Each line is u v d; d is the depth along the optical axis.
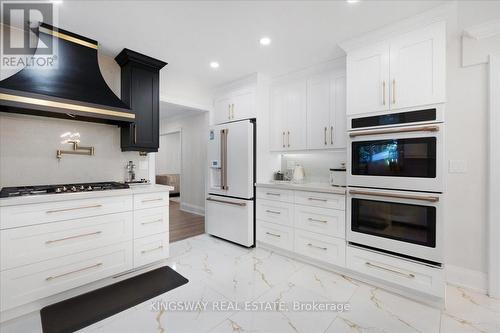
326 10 1.84
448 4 1.77
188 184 5.62
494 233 2.00
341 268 2.43
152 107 2.73
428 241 1.89
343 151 2.76
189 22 1.99
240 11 1.85
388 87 2.09
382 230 2.14
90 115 2.07
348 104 2.34
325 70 2.80
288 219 2.84
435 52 1.86
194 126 5.43
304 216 2.69
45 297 1.83
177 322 1.70
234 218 3.31
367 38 2.19
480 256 2.09
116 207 2.20
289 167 3.53
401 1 1.74
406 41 2.00
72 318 1.73
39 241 1.78
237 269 2.55
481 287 2.08
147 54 2.58
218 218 3.55
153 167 3.04
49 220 1.83
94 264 2.06
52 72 2.04
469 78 2.12
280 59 2.70
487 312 1.81
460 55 2.15
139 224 2.36
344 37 2.24
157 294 2.05
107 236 2.14
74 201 1.95
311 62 2.78
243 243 3.19
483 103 2.07
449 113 2.21
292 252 2.83
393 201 2.05
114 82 2.69
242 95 3.33
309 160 3.31
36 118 2.20
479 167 2.10
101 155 2.62
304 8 1.81
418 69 1.94
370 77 2.19
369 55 2.20
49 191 1.97
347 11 1.85
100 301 1.94
